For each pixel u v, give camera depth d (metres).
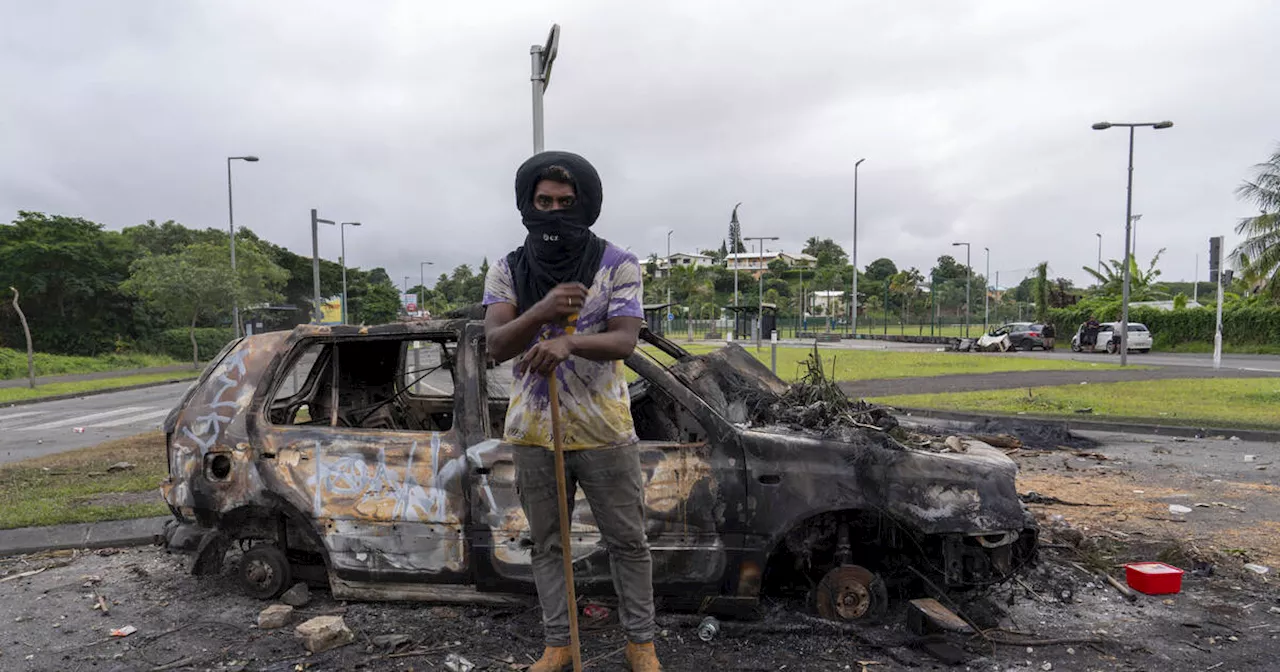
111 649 3.38
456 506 3.51
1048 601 3.91
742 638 3.38
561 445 2.39
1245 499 6.10
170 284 27.75
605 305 2.51
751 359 4.48
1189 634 3.53
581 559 3.38
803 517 3.36
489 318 2.55
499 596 3.56
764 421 3.86
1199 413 11.20
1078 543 4.79
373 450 3.62
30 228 36.44
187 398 3.93
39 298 35.72
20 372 25.92
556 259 2.46
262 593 3.83
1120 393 14.16
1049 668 3.16
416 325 3.84
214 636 3.47
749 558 3.38
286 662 3.21
